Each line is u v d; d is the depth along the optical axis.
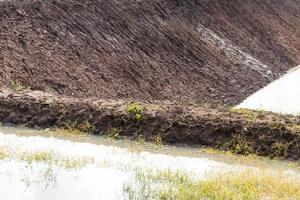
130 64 28.88
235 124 17.64
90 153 15.92
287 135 17.09
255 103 27.69
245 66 37.59
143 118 18.09
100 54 27.80
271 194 13.02
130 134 17.94
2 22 25.31
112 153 16.09
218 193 12.70
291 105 26.28
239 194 12.72
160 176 13.95
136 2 34.72
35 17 26.86
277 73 39.97
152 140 17.66
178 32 35.53
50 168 14.27
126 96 26.39
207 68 33.88
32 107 18.84
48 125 18.45
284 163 16.34
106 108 18.61
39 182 13.43
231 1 46.91
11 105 18.88
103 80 26.31
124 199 12.64
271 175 14.33
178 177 13.95
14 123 18.53
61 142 16.91
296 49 48.69
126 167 14.74
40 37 25.98
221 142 17.34
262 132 17.31
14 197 12.55
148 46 31.58
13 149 15.73
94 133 18.11
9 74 22.98
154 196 12.71
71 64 25.73
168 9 37.22
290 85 30.78
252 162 16.17
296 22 55.91
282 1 58.00
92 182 13.57
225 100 30.16
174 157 16.17
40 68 24.33
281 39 48.12
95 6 30.80
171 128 17.77
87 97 22.75
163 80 29.61
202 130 17.64
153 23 34.22
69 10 28.88
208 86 31.78
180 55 33.34
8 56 23.78
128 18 32.38
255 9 49.91
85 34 28.27
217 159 16.30
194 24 38.50
